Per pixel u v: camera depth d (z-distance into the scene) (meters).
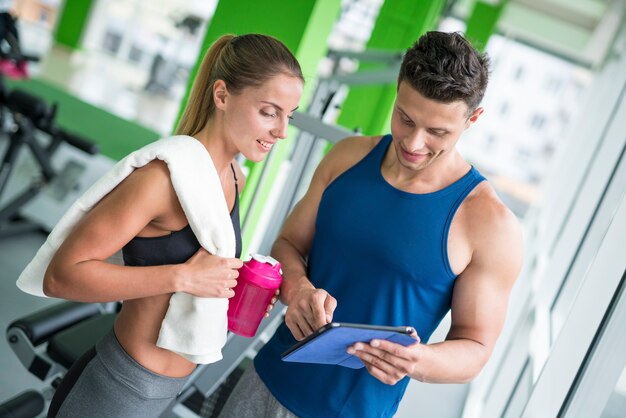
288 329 1.50
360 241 1.38
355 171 1.44
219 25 3.21
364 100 5.11
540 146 9.20
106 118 5.71
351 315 1.40
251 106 1.26
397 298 1.37
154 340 1.32
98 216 1.20
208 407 2.51
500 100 9.08
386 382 1.22
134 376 1.33
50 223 4.27
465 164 1.37
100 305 2.36
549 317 2.68
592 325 1.58
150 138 5.65
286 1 3.13
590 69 7.43
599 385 1.58
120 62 7.27
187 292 1.25
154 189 1.21
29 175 4.48
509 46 7.74
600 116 3.92
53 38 7.39
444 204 1.34
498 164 9.41
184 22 6.70
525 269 4.34
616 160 2.66
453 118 1.22
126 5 7.18
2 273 3.60
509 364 2.95
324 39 3.40
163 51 6.68
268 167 2.63
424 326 1.39
